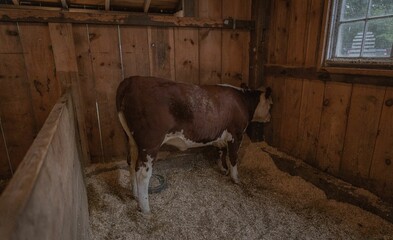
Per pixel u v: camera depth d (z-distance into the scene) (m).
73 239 0.93
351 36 1.82
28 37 2.00
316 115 2.15
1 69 1.99
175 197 2.00
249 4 2.59
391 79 1.57
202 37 2.51
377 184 1.75
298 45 2.25
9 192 0.49
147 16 2.22
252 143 2.85
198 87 1.92
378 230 1.57
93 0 2.38
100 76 2.26
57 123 0.96
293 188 2.10
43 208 0.57
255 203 1.92
